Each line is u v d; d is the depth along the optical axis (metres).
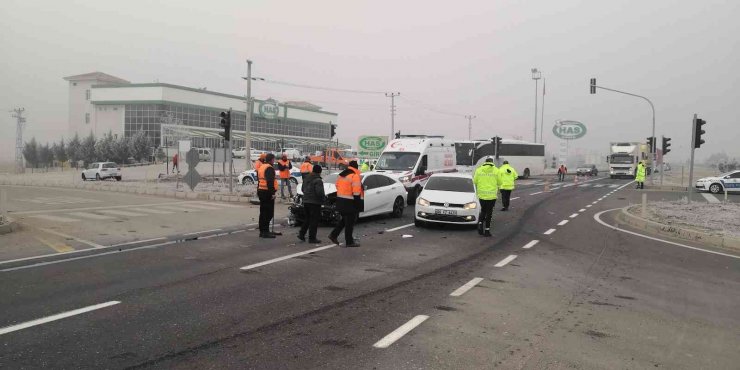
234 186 29.36
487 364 4.81
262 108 91.38
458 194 14.89
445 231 14.16
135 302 6.70
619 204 24.19
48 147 84.44
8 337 5.34
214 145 72.50
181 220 15.45
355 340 5.41
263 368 4.64
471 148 41.50
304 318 6.15
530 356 5.04
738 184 32.12
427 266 9.42
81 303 6.61
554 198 27.38
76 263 9.14
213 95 83.00
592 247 12.02
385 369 4.65
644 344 5.48
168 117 73.31
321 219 14.62
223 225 14.57
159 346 5.15
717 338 5.72
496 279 8.44
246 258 9.85
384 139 32.31
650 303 7.16
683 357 5.12
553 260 10.27
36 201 21.41
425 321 6.09
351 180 11.34
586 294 7.57
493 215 18.67
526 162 50.72
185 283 7.79
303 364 4.75
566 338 5.60
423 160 21.84
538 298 7.27
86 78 83.81
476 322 6.09
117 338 5.36
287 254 10.33
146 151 70.31
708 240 13.03
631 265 9.94
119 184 30.52
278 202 21.08
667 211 19.50
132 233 12.80
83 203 20.56
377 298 7.11
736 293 7.85
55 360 4.75
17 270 8.51
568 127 69.81
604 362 4.93
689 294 7.72
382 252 10.79
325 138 110.25
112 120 78.25
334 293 7.34
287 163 22.03
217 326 5.80
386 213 16.78
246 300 6.90
